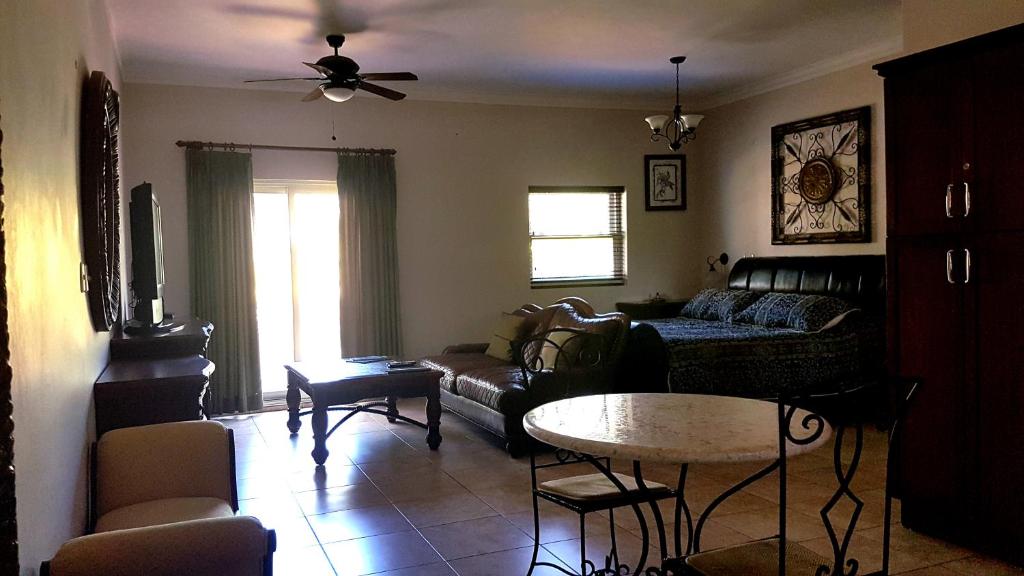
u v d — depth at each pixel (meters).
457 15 4.86
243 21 4.90
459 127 7.25
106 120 3.15
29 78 1.88
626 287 7.98
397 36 5.31
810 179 6.63
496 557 3.22
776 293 6.60
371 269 6.86
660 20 5.08
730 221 7.73
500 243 7.43
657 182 8.04
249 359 6.47
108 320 3.23
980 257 3.03
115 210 3.77
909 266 3.33
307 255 6.83
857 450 2.06
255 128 6.55
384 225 6.90
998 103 2.94
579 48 5.74
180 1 4.49
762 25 5.27
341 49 5.61
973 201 3.04
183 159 6.33
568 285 7.75
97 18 3.85
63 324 2.29
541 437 2.19
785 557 1.95
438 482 4.35
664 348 5.09
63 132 2.47
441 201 7.19
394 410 5.96
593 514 3.73
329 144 6.77
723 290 7.20
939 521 3.26
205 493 2.64
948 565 3.02
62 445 2.13
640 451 1.97
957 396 3.15
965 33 3.52
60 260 2.30
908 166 3.32
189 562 1.68
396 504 3.96
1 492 1.36
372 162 6.85
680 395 2.77
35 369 1.80
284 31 5.14
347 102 6.83
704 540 3.35
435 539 3.45
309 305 6.85
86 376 2.78
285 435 5.61
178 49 5.54
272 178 6.60
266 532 1.75
